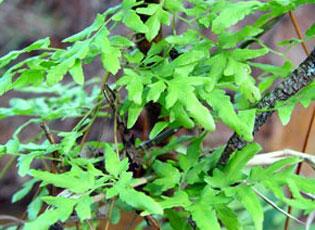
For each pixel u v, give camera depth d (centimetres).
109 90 58
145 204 46
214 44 54
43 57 54
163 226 65
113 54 49
